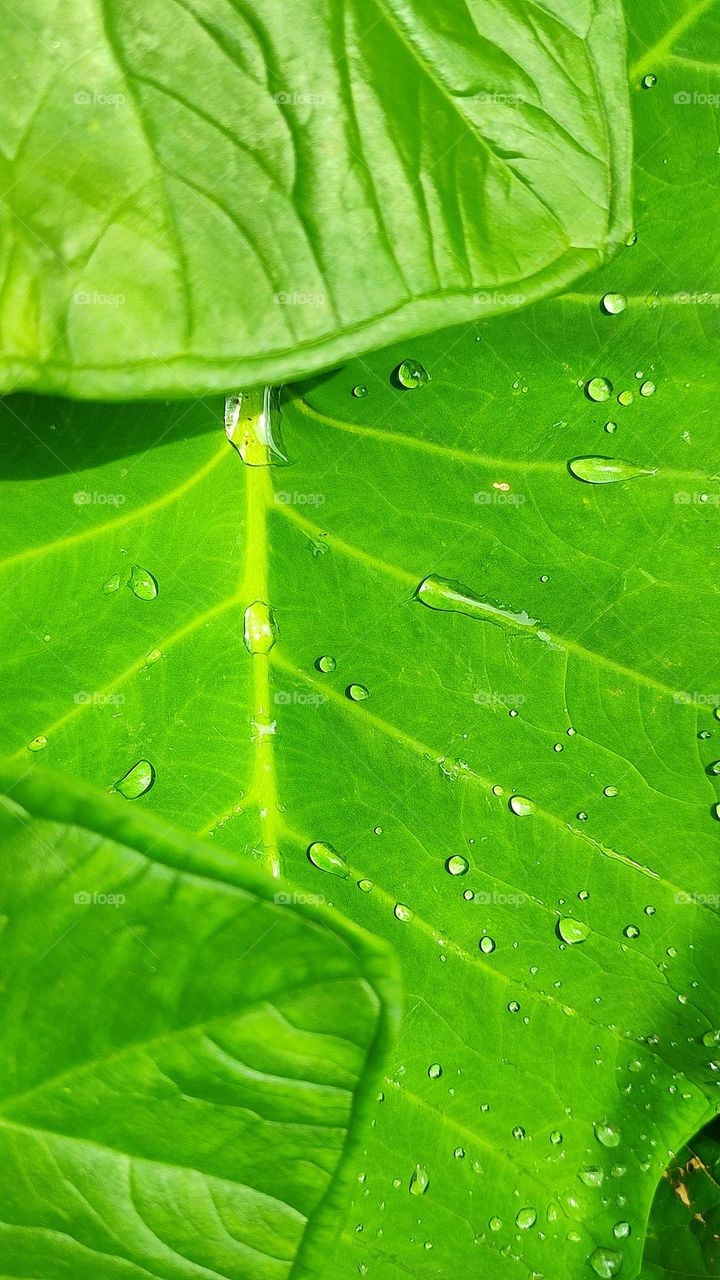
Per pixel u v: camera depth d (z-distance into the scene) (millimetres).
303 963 332
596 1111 403
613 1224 398
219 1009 333
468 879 408
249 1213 344
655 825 410
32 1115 339
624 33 358
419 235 355
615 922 409
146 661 402
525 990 407
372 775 407
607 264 359
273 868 403
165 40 347
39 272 346
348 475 409
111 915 331
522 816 409
